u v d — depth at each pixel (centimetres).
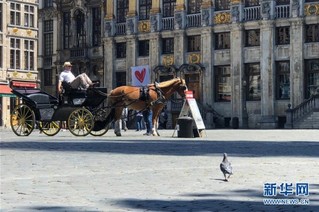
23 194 1014
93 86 3034
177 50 6681
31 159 1667
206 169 1405
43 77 7888
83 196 995
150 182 1172
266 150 2078
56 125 3269
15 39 7100
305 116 5616
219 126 6362
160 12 6831
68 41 7731
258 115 6147
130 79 7062
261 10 6059
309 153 1931
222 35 6438
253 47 6175
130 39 7044
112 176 1269
